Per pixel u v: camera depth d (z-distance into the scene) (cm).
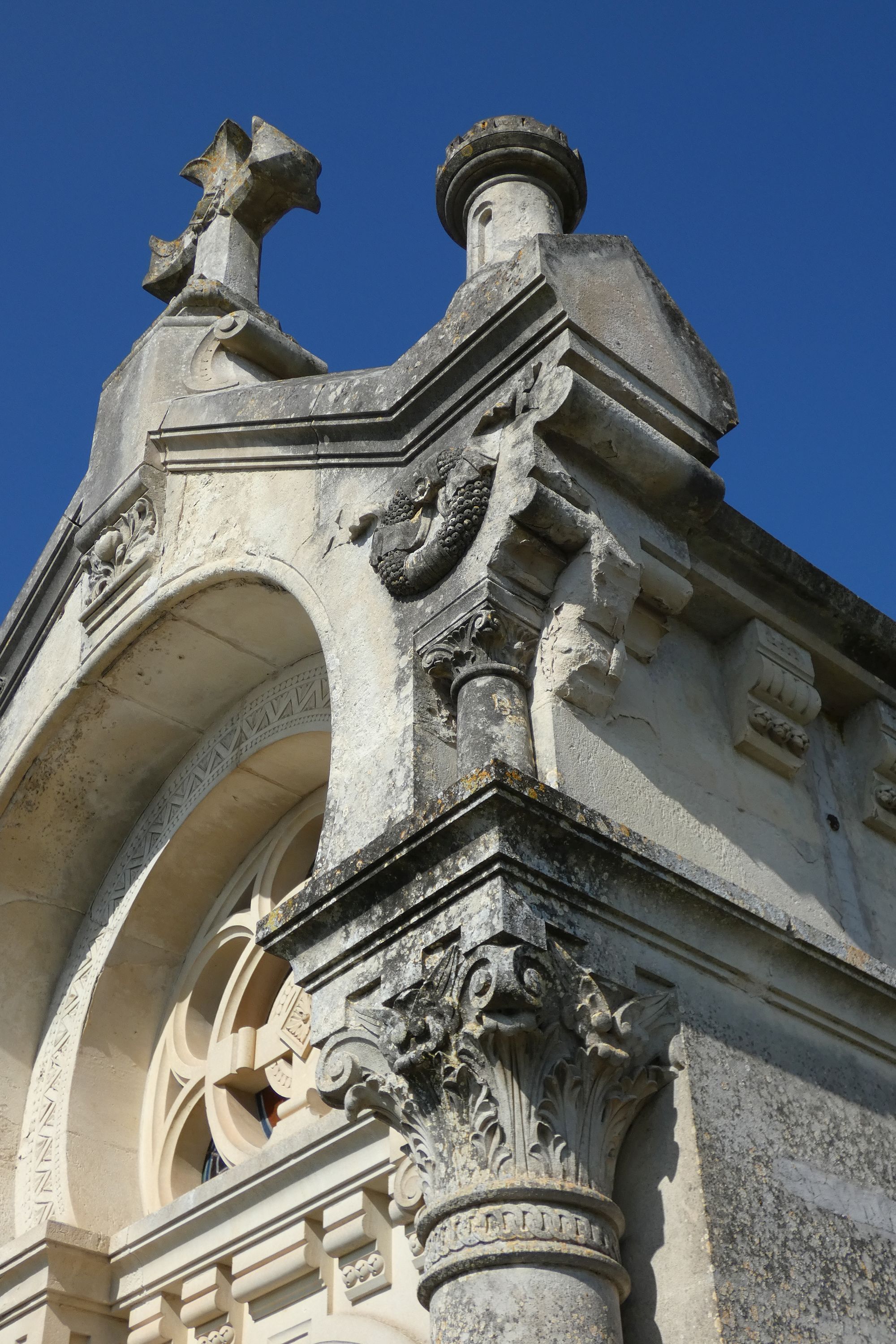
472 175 572
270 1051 646
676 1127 374
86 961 716
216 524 604
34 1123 692
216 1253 585
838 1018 439
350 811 443
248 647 655
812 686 525
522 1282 334
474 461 460
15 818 710
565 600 445
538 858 373
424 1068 371
